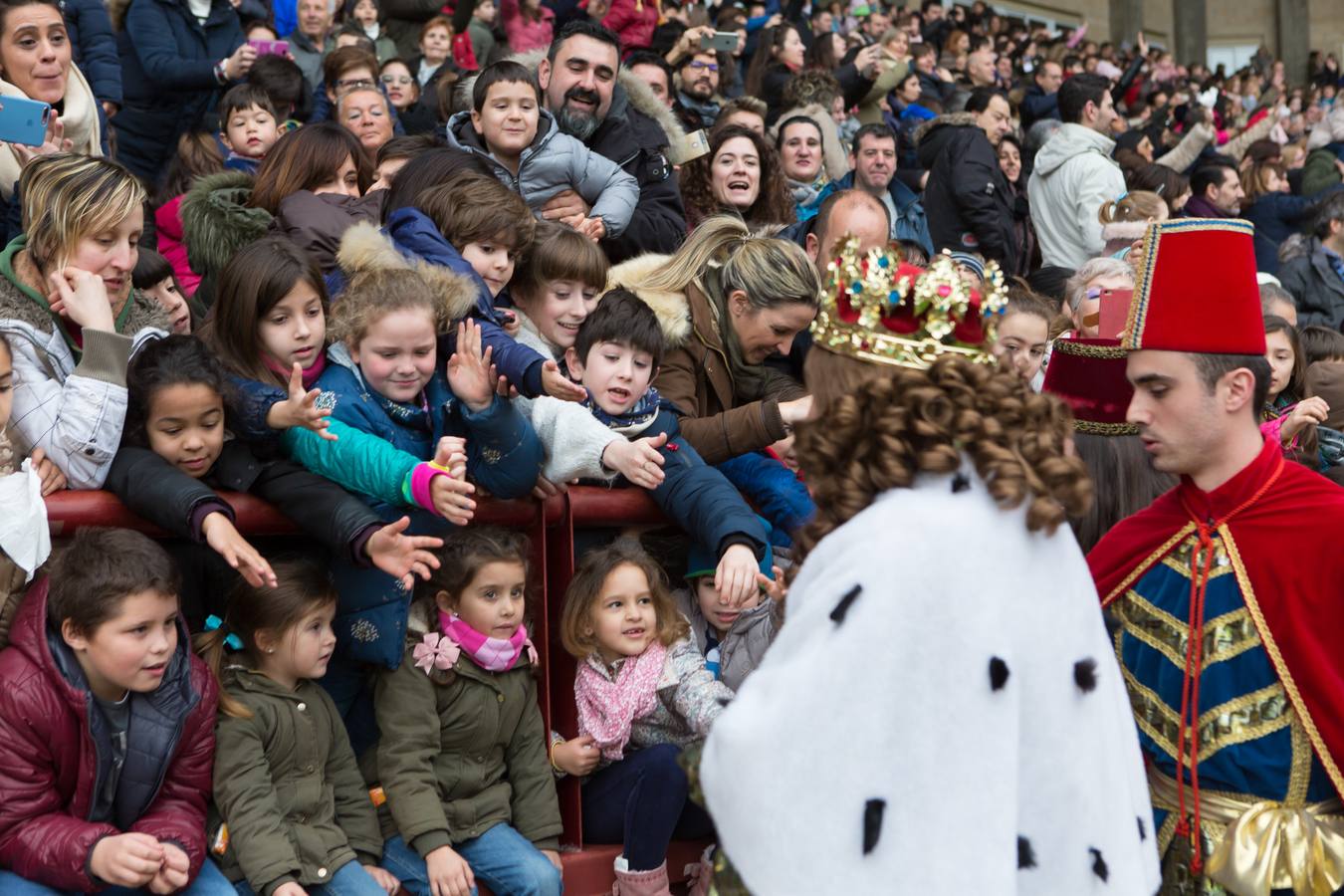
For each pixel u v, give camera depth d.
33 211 2.93
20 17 4.29
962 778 1.59
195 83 6.20
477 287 3.29
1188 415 2.30
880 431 1.73
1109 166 7.08
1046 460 1.71
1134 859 1.73
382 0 8.36
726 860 1.83
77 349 2.95
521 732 3.12
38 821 2.50
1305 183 12.08
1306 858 2.22
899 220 6.68
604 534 3.46
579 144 4.77
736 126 5.43
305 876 2.75
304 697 2.85
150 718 2.60
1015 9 24.41
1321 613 2.22
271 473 2.87
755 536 3.14
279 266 2.93
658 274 3.89
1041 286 6.10
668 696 3.20
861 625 1.62
